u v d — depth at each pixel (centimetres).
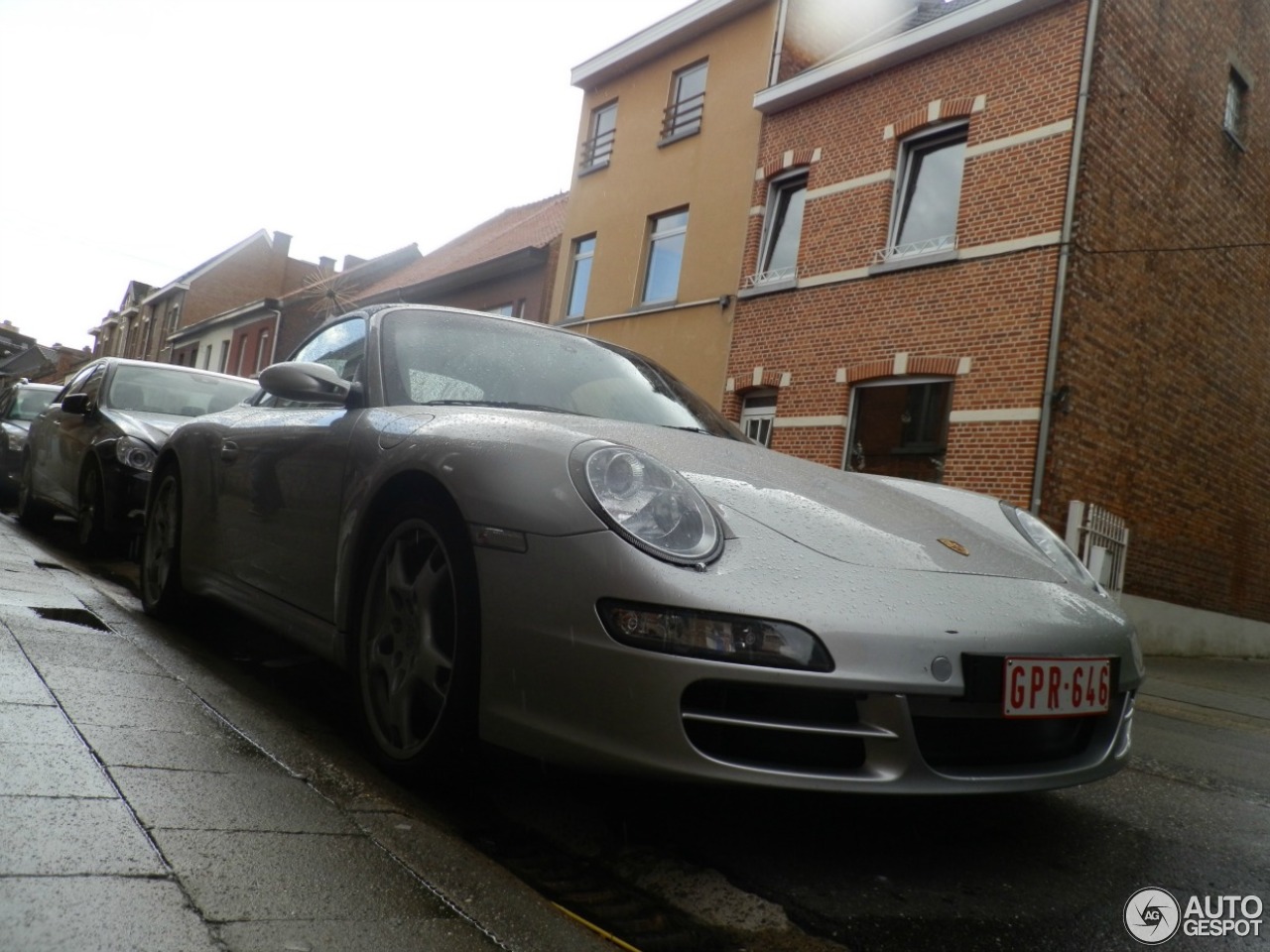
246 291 4406
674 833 232
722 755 198
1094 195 977
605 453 221
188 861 166
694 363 1402
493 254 2214
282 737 255
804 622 200
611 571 202
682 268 1465
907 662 203
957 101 1081
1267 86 1253
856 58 1194
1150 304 1057
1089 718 241
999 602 227
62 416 723
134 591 499
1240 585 1264
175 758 220
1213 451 1184
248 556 341
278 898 159
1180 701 657
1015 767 220
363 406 302
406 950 150
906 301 1098
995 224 1020
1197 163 1120
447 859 190
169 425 621
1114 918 207
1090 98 970
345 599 268
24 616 352
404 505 253
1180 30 1086
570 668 203
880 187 1160
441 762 228
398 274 3142
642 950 173
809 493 259
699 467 252
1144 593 1080
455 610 226
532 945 161
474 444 238
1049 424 945
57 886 149
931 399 1070
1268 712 662
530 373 325
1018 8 1023
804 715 201
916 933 192
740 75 1435
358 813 207
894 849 236
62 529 785
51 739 216
